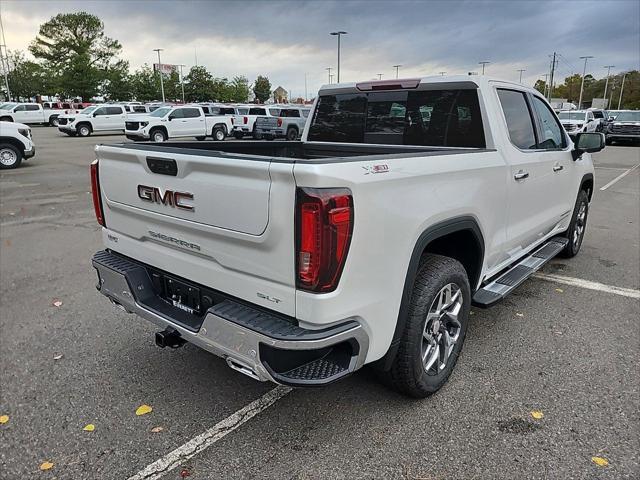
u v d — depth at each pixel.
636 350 3.69
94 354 3.71
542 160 4.25
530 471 2.49
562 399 3.08
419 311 2.79
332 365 2.38
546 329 4.05
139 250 3.09
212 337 2.46
